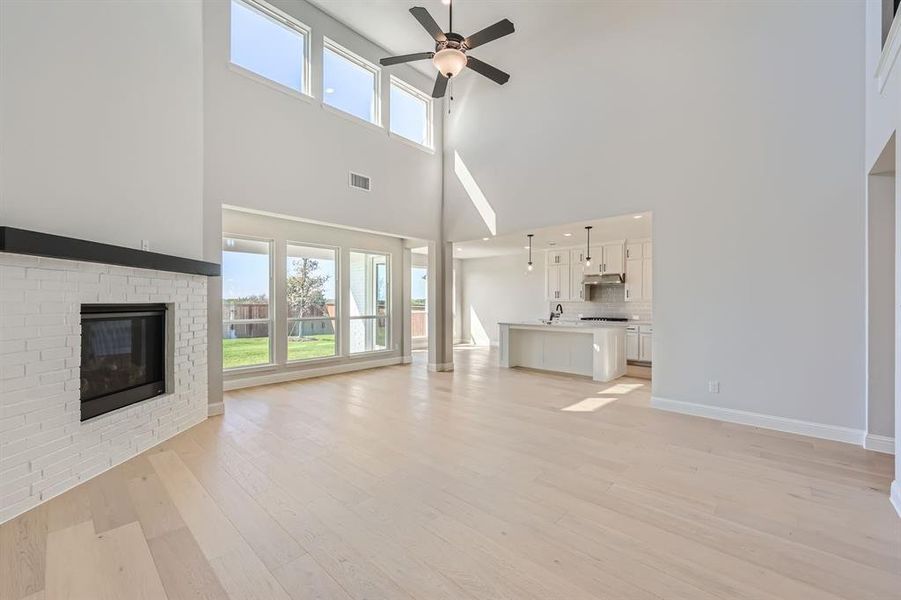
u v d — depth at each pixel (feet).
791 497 7.41
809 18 10.89
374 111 18.98
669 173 13.41
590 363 20.02
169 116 10.80
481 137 19.67
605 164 14.99
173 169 10.93
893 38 7.27
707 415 12.66
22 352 6.89
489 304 34.37
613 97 14.75
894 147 8.37
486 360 25.82
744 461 9.14
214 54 13.00
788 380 11.30
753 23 11.76
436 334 21.61
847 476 8.34
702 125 12.72
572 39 15.94
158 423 10.18
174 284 10.82
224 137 13.23
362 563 5.50
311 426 11.66
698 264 12.82
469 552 5.76
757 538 6.11
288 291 19.03
